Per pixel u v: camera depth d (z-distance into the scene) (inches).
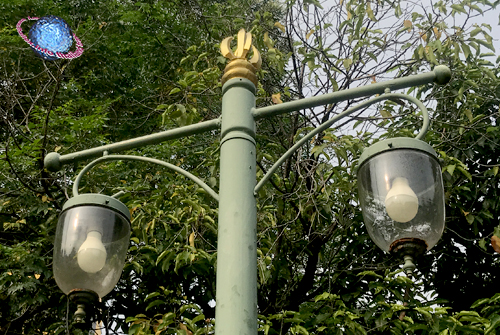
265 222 226.8
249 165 107.6
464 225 280.8
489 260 281.0
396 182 102.7
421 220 100.1
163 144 281.0
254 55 122.3
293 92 269.3
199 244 232.2
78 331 231.6
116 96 351.6
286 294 249.6
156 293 206.7
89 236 111.7
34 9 353.1
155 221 222.7
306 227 250.5
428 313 187.8
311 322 197.6
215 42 311.3
